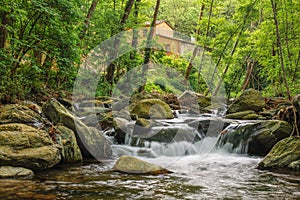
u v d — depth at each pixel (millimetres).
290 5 10945
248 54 15172
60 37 7504
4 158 4012
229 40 14711
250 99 9914
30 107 5871
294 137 5410
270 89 13320
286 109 7301
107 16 11523
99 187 3734
